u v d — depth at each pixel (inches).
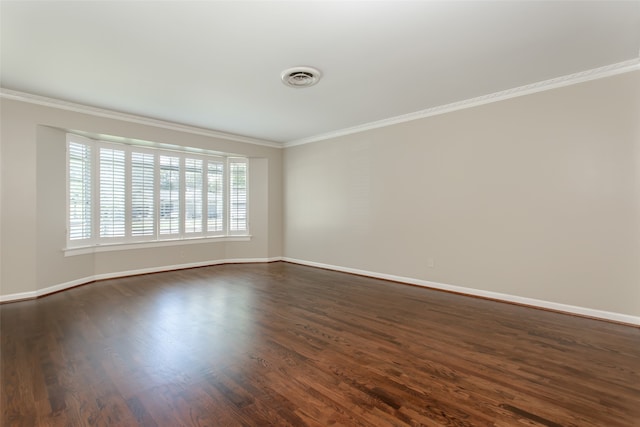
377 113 183.5
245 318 130.3
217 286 182.5
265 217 259.1
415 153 183.2
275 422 67.7
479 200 159.6
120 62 119.9
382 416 69.7
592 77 128.5
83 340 108.5
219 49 110.5
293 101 162.4
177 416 69.6
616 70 123.4
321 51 112.0
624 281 123.6
